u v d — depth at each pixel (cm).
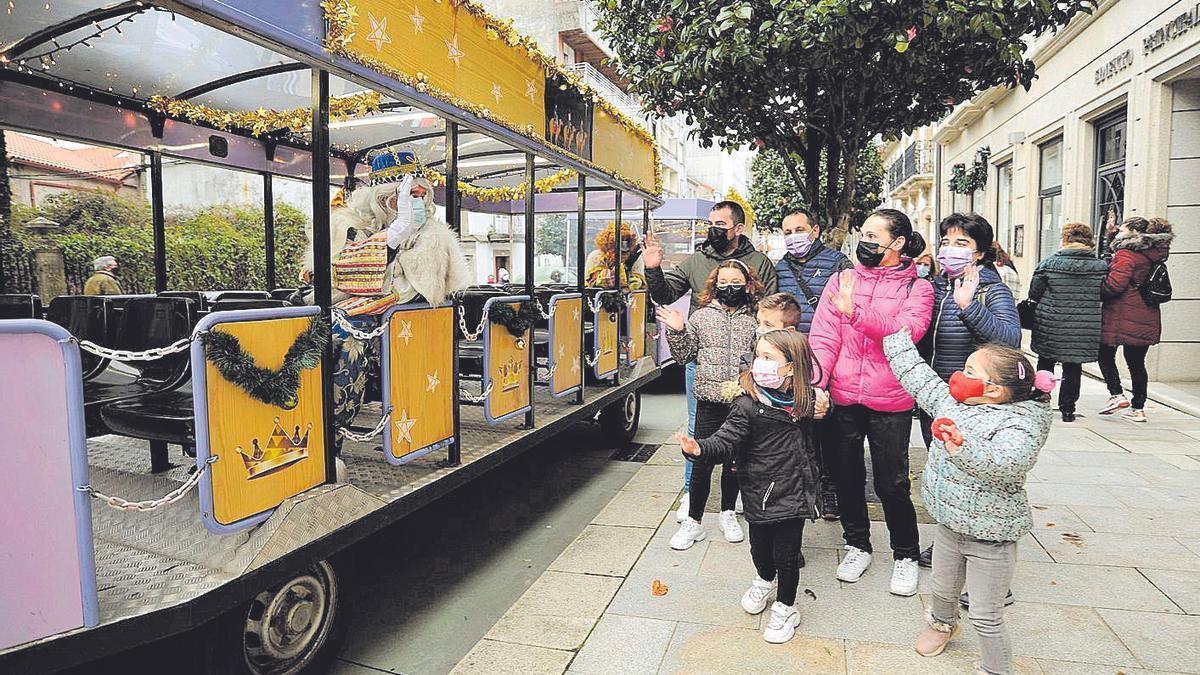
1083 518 435
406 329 333
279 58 406
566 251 1191
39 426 191
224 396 242
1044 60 1171
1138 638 298
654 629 317
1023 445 245
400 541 451
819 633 309
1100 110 973
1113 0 926
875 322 324
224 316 240
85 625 198
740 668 283
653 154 709
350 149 631
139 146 487
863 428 358
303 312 278
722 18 445
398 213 345
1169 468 536
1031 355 1162
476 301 607
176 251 1070
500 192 785
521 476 586
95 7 336
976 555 262
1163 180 823
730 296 393
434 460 377
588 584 365
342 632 295
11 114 420
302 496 270
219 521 239
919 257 421
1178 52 770
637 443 694
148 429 297
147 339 388
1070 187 1067
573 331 521
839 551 399
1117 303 679
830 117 566
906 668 281
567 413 502
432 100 331
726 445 295
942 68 513
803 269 416
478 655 299
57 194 947
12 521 186
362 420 446
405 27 312
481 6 372
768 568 321
